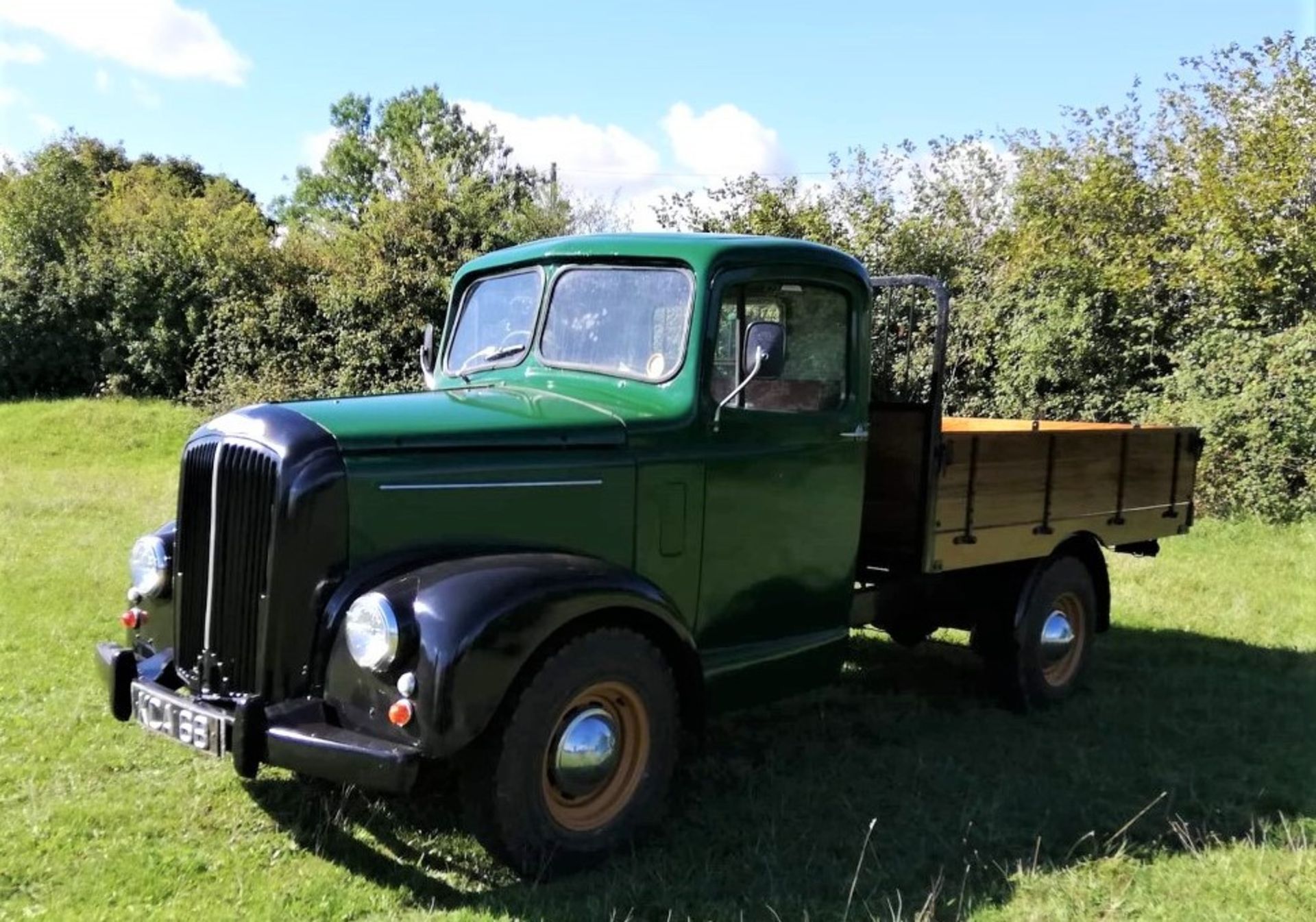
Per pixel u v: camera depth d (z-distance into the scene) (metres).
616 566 3.54
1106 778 4.39
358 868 3.45
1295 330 10.75
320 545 3.26
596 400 4.07
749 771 4.39
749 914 3.21
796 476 4.36
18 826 3.63
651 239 4.21
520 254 4.66
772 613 4.35
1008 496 5.07
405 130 44.09
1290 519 10.61
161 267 19.89
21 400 20.17
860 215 15.15
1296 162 11.07
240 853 3.53
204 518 3.52
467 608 3.08
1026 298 12.95
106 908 3.13
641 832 3.54
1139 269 11.90
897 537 4.86
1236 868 3.57
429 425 3.52
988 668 5.36
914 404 4.77
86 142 40.50
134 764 4.25
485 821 3.22
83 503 10.84
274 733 3.15
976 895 3.38
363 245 17.11
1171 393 11.62
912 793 4.21
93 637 6.01
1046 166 13.89
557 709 3.29
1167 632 7.04
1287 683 5.86
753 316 4.19
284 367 17.44
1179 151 12.55
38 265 21.36
